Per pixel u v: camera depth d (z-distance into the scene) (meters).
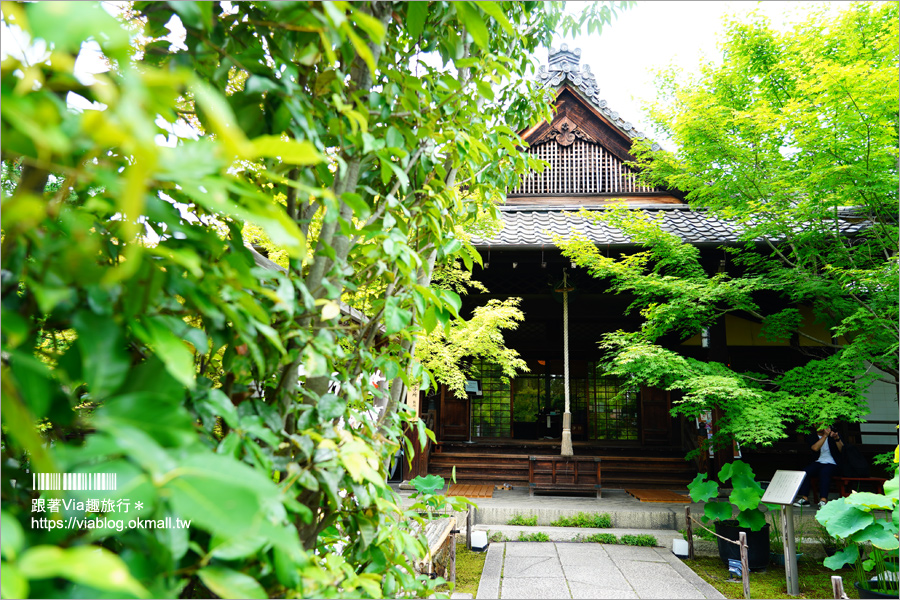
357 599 1.09
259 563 0.97
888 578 4.62
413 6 1.31
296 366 1.26
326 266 1.36
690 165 7.04
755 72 6.57
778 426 5.96
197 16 0.89
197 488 0.54
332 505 1.24
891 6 5.31
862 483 8.15
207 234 0.90
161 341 0.69
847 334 7.53
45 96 0.66
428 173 1.69
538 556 5.99
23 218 0.57
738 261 7.92
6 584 0.47
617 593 4.77
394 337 1.74
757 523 5.73
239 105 1.11
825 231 6.50
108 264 1.03
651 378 6.84
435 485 4.67
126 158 1.00
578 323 11.88
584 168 10.77
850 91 5.00
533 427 12.05
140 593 0.48
